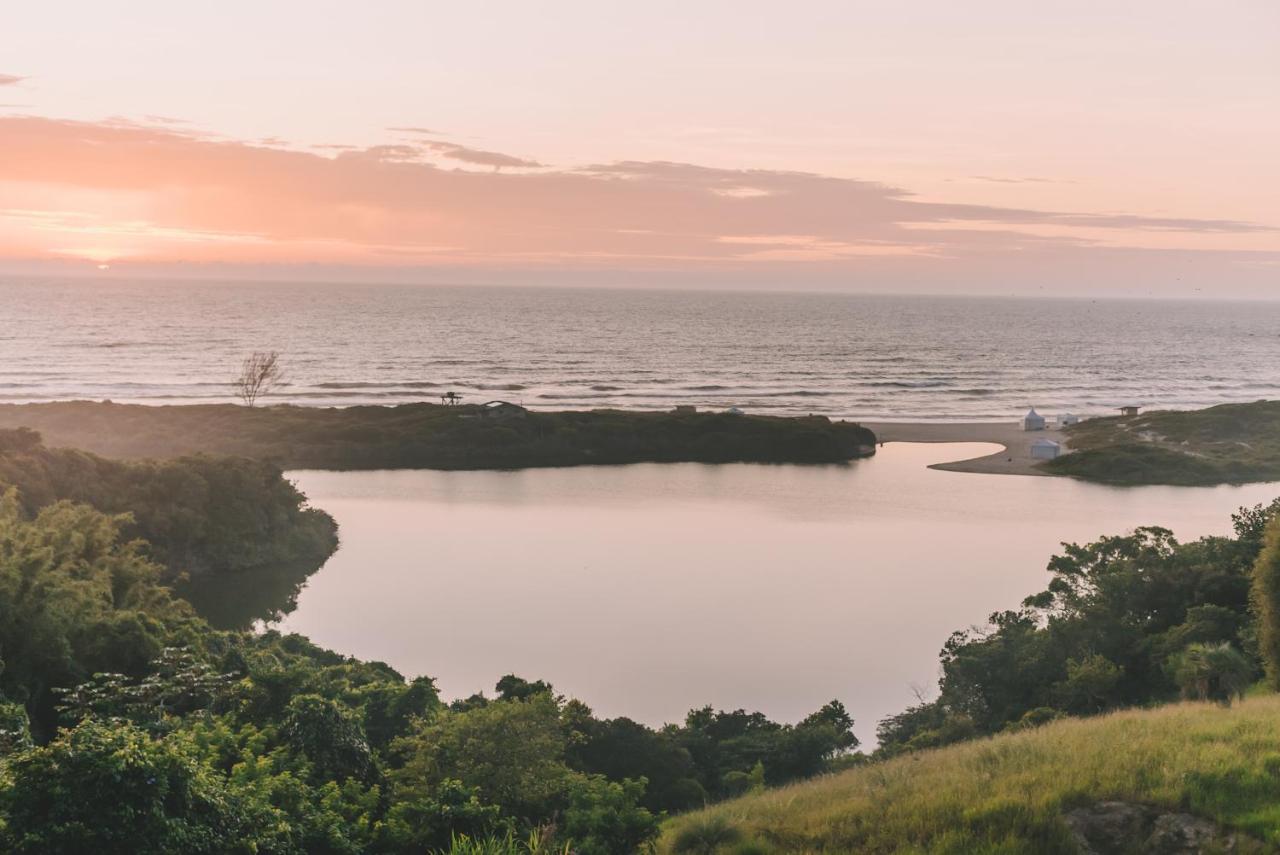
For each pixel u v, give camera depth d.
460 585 71.50
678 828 22.39
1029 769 20.92
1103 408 185.38
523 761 25.61
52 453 73.62
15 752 20.73
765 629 61.75
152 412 130.00
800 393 197.50
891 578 73.69
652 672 54.03
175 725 27.39
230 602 67.12
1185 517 95.69
